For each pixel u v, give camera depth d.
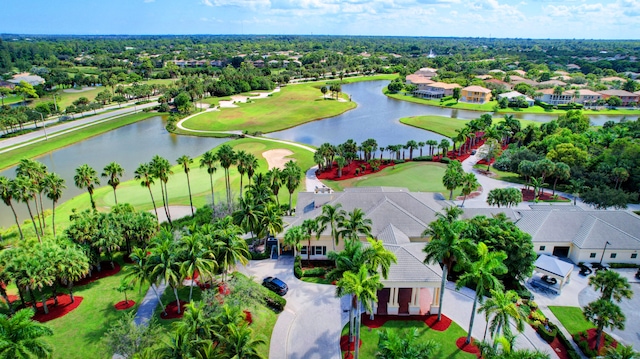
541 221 62.72
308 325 46.16
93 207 73.94
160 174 70.00
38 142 136.38
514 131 133.75
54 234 68.75
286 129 160.88
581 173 88.31
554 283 53.62
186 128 160.50
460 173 80.31
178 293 52.97
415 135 150.25
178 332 33.75
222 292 49.78
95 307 50.03
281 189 91.62
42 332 31.19
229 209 73.56
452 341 43.00
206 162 75.94
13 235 70.81
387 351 32.41
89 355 41.72
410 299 50.91
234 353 32.50
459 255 40.44
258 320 46.72
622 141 92.88
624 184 85.00
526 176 90.62
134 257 47.28
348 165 108.88
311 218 63.22
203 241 49.00
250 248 64.88
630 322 46.38
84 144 141.12
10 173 108.31
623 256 58.50
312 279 55.72
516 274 50.66
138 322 46.66
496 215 61.00
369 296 36.84
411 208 64.25
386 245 51.31
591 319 44.69
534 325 45.38
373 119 179.50
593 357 40.06
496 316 36.16
